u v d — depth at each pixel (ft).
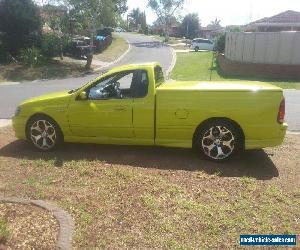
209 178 19.56
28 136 24.98
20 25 105.81
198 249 13.30
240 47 87.35
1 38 105.91
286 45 79.00
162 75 25.50
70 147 25.39
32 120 24.62
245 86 21.97
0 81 83.61
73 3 104.32
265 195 17.48
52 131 24.44
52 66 102.99
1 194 17.69
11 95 57.77
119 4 116.78
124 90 23.22
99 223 14.97
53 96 24.59
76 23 106.83
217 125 21.75
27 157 23.47
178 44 222.28
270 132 21.33
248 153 24.02
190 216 15.44
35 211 15.80
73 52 122.21
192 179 19.49
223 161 22.12
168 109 22.09
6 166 21.74
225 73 85.25
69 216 15.29
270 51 80.89
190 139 22.40
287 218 15.35
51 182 19.25
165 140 22.79
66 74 95.45
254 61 83.30
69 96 23.94
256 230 14.48
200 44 178.40
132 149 24.63
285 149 25.05
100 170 20.72
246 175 20.26
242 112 21.26
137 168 21.16
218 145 22.04
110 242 13.73
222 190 18.06
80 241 13.74
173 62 121.29
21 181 19.34
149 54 150.10
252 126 21.34
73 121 23.80
